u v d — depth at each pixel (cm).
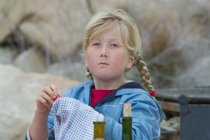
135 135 410
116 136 404
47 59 1548
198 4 1603
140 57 464
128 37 437
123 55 435
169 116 744
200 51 1546
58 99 418
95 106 436
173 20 1577
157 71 1510
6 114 1030
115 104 434
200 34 1575
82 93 449
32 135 421
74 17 1574
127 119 393
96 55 433
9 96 1067
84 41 442
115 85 441
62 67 1509
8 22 1606
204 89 717
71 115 415
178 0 1606
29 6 1597
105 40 432
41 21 1581
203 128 578
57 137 420
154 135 430
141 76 469
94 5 1594
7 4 1620
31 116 1038
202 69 1480
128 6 1585
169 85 1482
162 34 1555
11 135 1015
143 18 1567
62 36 1559
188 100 579
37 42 1568
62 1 1596
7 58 1557
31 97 1073
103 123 382
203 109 578
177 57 1538
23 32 1594
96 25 434
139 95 435
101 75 434
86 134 410
